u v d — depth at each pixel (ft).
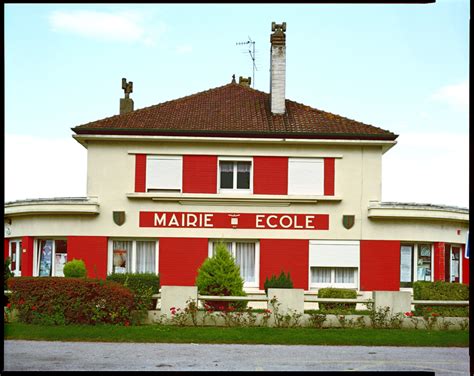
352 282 92.58
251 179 93.20
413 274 93.71
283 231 92.17
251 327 59.47
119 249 92.79
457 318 60.70
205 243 91.86
